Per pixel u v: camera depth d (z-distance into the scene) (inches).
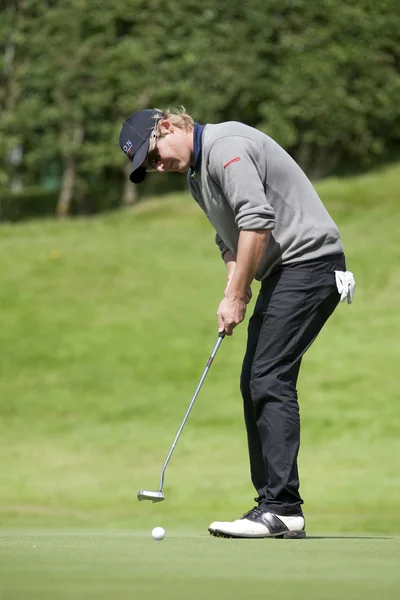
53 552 293.3
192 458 1093.8
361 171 2613.2
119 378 1395.2
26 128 2301.9
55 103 2300.7
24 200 2549.2
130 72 2261.3
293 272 386.3
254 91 2298.2
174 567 258.7
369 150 2591.0
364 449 1103.6
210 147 381.7
